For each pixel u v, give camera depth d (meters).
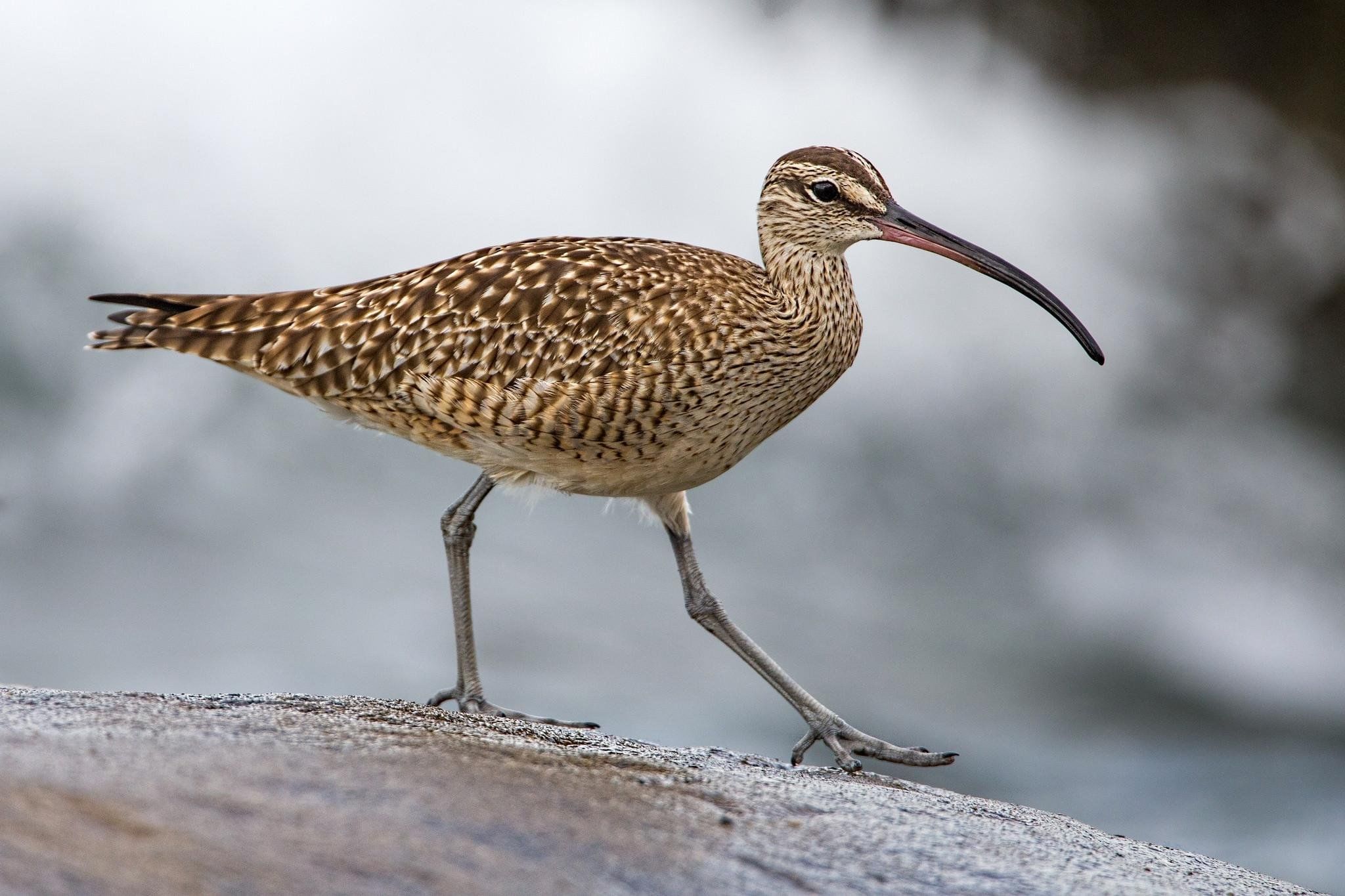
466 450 7.90
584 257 7.77
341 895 4.08
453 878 4.29
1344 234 22.00
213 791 4.61
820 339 8.12
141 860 4.05
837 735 7.57
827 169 8.18
